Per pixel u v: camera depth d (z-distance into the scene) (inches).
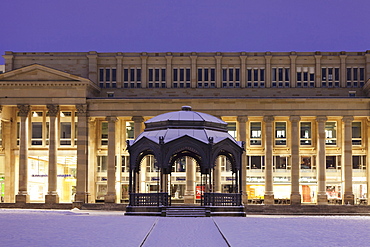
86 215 2130.9
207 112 3316.9
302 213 2856.8
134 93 3555.6
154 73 3582.7
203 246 1032.2
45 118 3516.2
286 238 1172.5
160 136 2017.7
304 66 3563.0
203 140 2022.6
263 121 3408.0
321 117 3299.7
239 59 3580.2
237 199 2052.2
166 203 2023.9
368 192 3380.9
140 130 3324.3
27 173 3346.5
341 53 3553.2
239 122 3309.5
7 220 1738.4
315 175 3467.0
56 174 3319.4
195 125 2095.2
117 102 3336.6
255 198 3454.7
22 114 3324.3
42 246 1005.8
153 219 1771.7
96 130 3535.9
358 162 3474.4
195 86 3553.2
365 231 1369.3
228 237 1175.6
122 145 3528.5
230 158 2236.7
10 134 3528.5
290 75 3548.2
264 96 3528.5
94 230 1331.2
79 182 3289.9
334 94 3531.0
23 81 3312.0
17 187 3528.5
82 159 3297.2
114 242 1067.3
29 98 3326.8
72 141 3489.2
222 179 3469.5
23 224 1545.3
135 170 2108.8
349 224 1643.7
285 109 3312.0
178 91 3545.8
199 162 2308.1
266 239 1146.7
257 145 3486.7
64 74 3304.6
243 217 1959.9
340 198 3440.0
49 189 3294.8
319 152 3304.6
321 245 1050.7
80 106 3304.6
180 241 1113.4
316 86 3535.9
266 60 3558.1
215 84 3560.5
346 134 3292.3
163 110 3329.2
